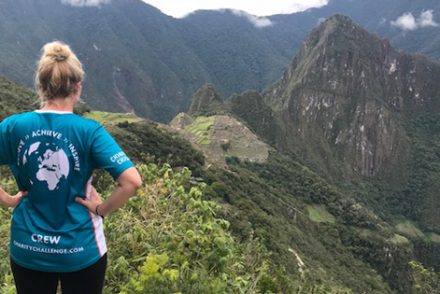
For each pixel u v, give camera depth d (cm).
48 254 289
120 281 502
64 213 293
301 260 4266
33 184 292
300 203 9669
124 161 292
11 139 297
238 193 6419
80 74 307
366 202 17225
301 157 17712
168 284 442
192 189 638
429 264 14000
